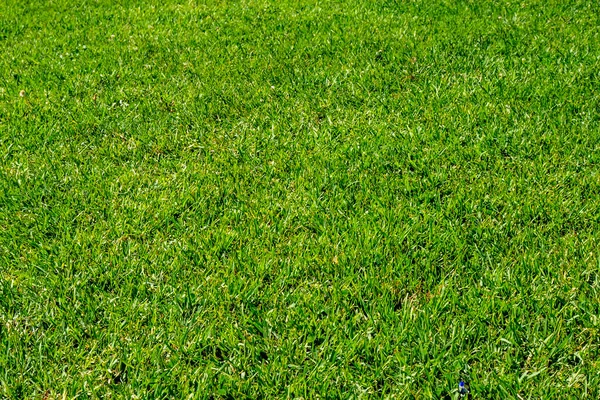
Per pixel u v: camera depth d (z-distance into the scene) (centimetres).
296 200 358
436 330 266
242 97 493
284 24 672
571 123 425
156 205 358
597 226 322
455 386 243
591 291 282
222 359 264
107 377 254
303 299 286
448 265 304
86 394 243
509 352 252
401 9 691
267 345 264
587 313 268
